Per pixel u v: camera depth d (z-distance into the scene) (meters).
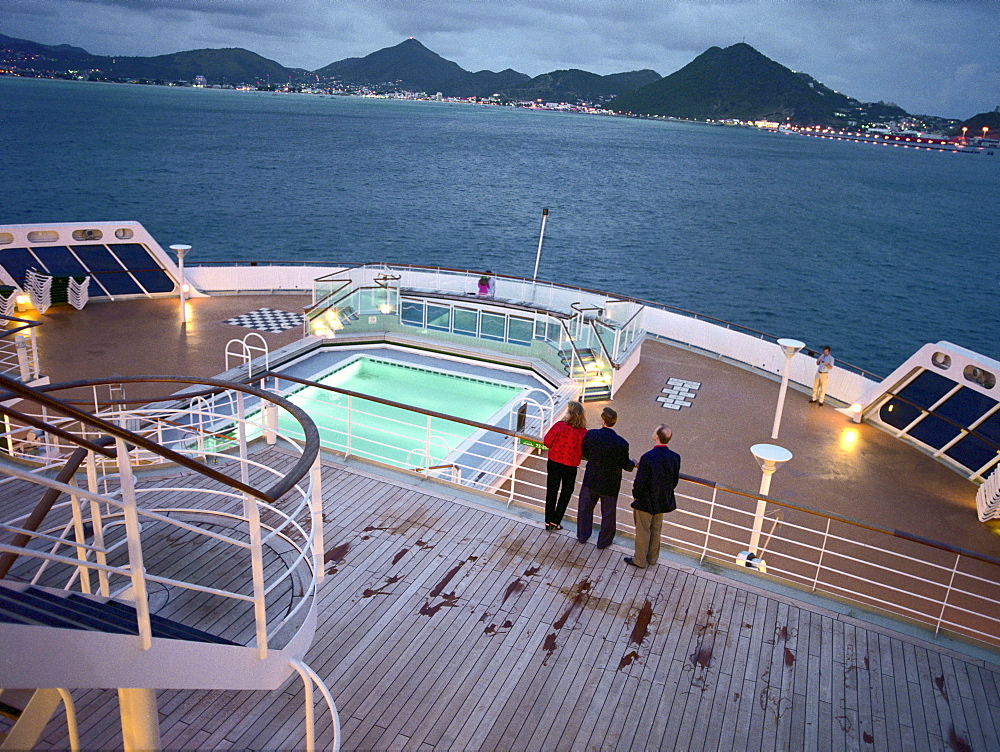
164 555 6.55
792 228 73.12
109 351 18.62
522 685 5.56
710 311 41.81
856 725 5.41
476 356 20.56
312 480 6.29
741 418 17.69
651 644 6.12
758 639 6.27
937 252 65.31
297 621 5.78
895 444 16.73
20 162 78.25
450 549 7.32
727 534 12.38
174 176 75.81
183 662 3.53
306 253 47.66
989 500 13.31
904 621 6.67
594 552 7.45
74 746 3.94
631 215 73.50
